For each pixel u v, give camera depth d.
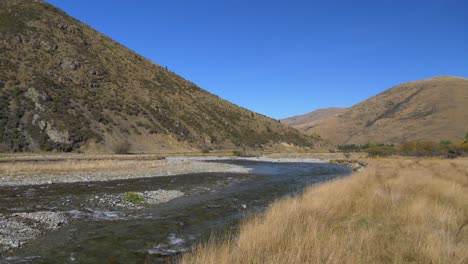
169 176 33.00
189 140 95.38
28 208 15.70
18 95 70.81
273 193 23.19
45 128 67.44
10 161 39.91
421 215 10.39
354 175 25.14
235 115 130.12
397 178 21.34
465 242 8.22
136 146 78.56
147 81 112.50
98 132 74.75
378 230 9.28
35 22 98.44
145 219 14.49
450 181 18.27
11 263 8.87
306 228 9.02
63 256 9.55
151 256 9.65
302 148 134.38
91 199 18.44
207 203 18.83
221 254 6.86
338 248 7.22
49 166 33.94
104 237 11.55
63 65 89.62
